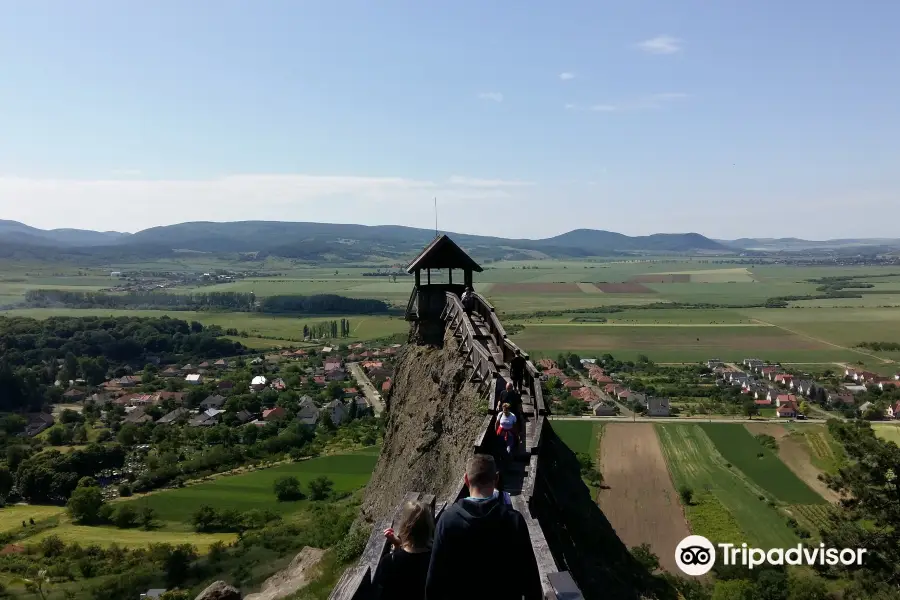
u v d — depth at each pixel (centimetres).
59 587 4006
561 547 1289
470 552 596
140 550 4766
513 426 1441
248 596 1966
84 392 13138
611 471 6384
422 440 2203
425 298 2941
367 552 846
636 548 3912
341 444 8594
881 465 2162
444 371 2372
